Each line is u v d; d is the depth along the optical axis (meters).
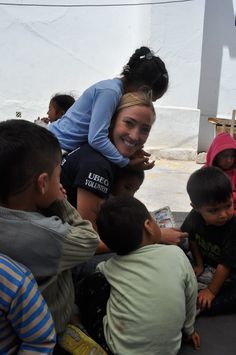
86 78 7.46
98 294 1.57
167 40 7.04
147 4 6.91
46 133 1.20
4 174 1.13
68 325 1.41
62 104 3.81
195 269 2.01
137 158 1.95
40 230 1.16
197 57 7.17
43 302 1.11
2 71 7.20
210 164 2.62
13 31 7.09
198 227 1.98
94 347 1.36
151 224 1.54
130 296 1.43
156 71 1.97
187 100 7.31
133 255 1.49
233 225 1.87
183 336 1.68
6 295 1.03
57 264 1.21
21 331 1.08
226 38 7.49
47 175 1.18
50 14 7.11
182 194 5.03
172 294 1.42
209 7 7.34
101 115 1.79
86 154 1.79
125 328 1.42
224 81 7.63
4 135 1.14
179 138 7.27
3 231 1.13
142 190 5.14
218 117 7.65
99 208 1.63
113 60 7.45
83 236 1.28
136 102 1.83
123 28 7.36
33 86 7.32
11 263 1.07
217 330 1.79
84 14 7.22
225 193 1.77
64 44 7.27
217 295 1.88
